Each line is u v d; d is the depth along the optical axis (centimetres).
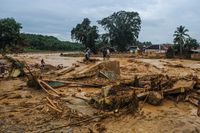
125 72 4197
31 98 2311
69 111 1925
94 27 11312
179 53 9894
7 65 3959
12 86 2773
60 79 3061
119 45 12644
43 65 4362
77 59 7150
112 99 1997
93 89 2706
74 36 11750
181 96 2303
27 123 1694
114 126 1672
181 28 9956
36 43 14062
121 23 12481
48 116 1830
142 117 1828
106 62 3409
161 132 1593
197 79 2742
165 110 2011
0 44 7931
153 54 10044
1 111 1928
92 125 1678
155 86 2323
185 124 1722
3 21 7894
